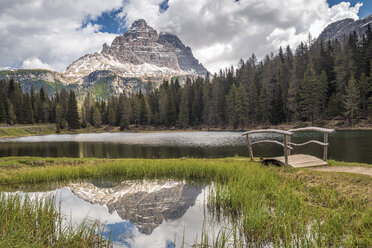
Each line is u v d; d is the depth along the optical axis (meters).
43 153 34.44
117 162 15.00
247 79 92.06
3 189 10.68
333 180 7.89
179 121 101.88
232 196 7.12
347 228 4.91
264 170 10.27
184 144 39.59
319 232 4.54
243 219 5.49
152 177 12.29
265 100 75.19
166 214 6.53
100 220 6.18
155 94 130.12
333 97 62.41
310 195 7.23
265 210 5.87
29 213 6.32
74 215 6.61
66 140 60.41
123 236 5.09
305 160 10.90
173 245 4.54
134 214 6.59
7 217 5.96
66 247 4.67
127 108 113.44
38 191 10.06
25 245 4.42
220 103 92.75
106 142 50.06
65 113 122.69
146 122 111.94
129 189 9.86
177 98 113.81
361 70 65.31
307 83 63.06
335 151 23.50
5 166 16.25
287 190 7.33
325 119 62.03
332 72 70.75
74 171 13.09
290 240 4.52
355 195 6.42
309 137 38.78
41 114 118.25
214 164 12.91
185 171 12.48
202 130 90.69
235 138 47.94
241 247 4.50
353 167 9.64
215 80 105.38
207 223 5.80
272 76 79.44
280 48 100.31
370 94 59.97
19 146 47.56
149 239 4.88
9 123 104.25
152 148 35.66
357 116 57.91
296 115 66.69
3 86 127.88
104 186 10.64
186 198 8.12
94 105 133.25
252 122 81.12
